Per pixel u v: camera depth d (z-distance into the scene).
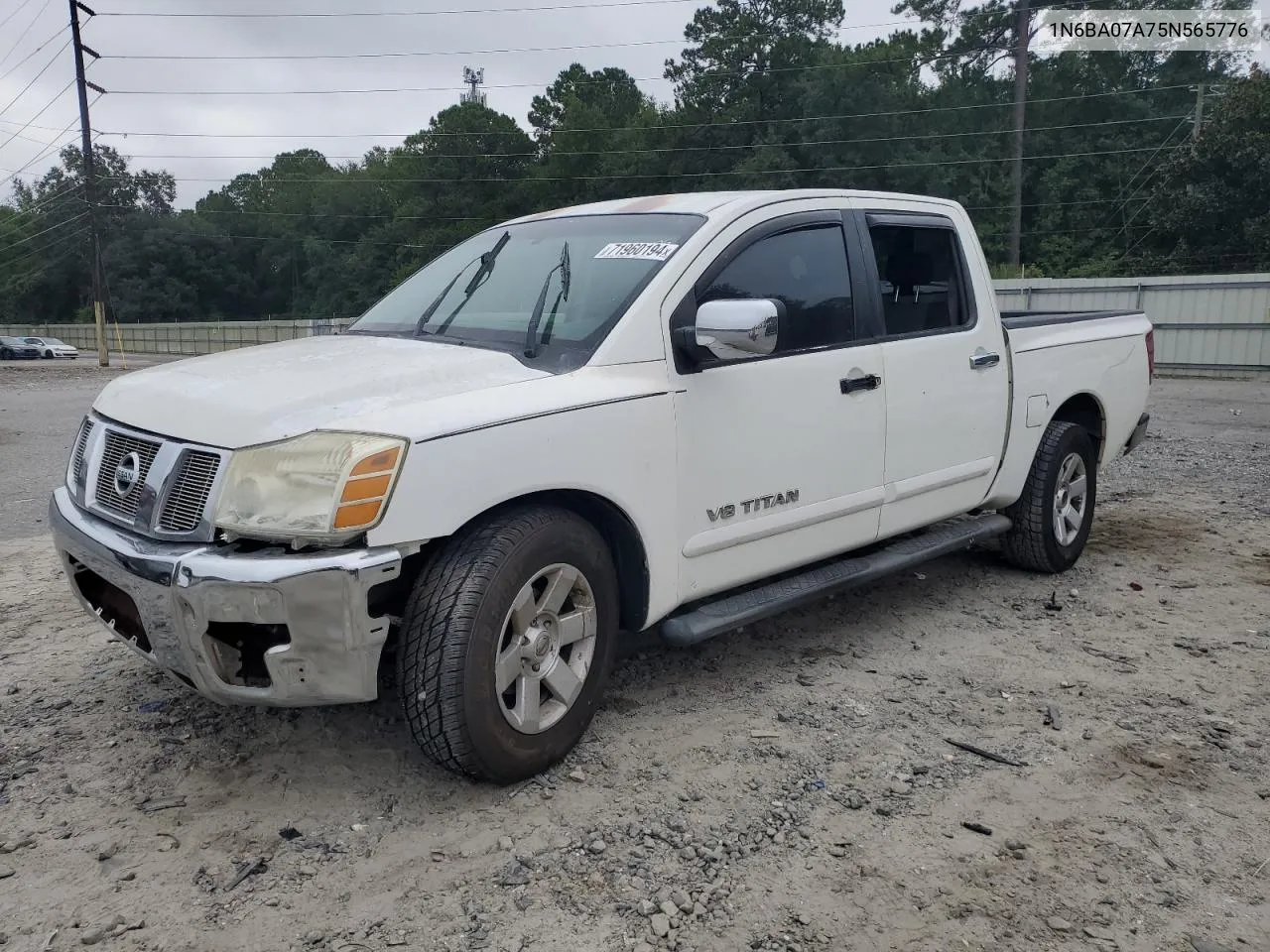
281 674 2.77
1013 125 46.62
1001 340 4.95
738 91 55.44
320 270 78.81
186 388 3.19
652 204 4.10
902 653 4.43
